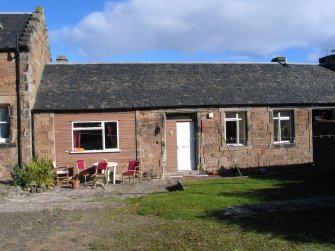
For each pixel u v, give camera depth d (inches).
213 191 583.5
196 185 649.0
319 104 887.1
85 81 836.0
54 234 378.6
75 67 885.8
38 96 775.7
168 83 861.8
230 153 829.2
